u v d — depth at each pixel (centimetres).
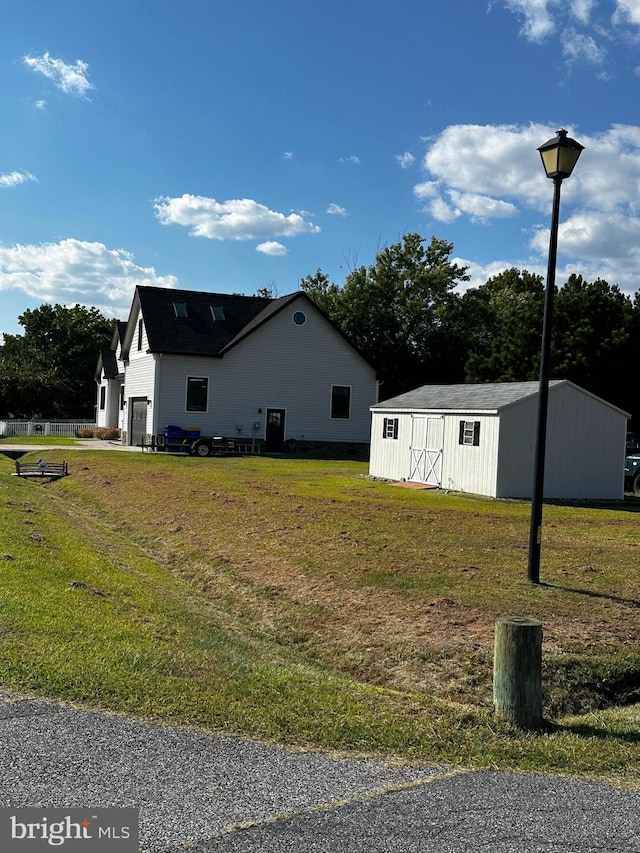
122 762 437
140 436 3700
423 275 5009
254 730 502
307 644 859
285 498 1838
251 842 361
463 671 740
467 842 374
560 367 3425
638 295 4356
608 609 906
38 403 5531
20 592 775
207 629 811
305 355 3809
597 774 491
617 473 2259
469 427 2209
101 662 593
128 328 3944
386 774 454
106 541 1354
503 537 1379
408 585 1002
